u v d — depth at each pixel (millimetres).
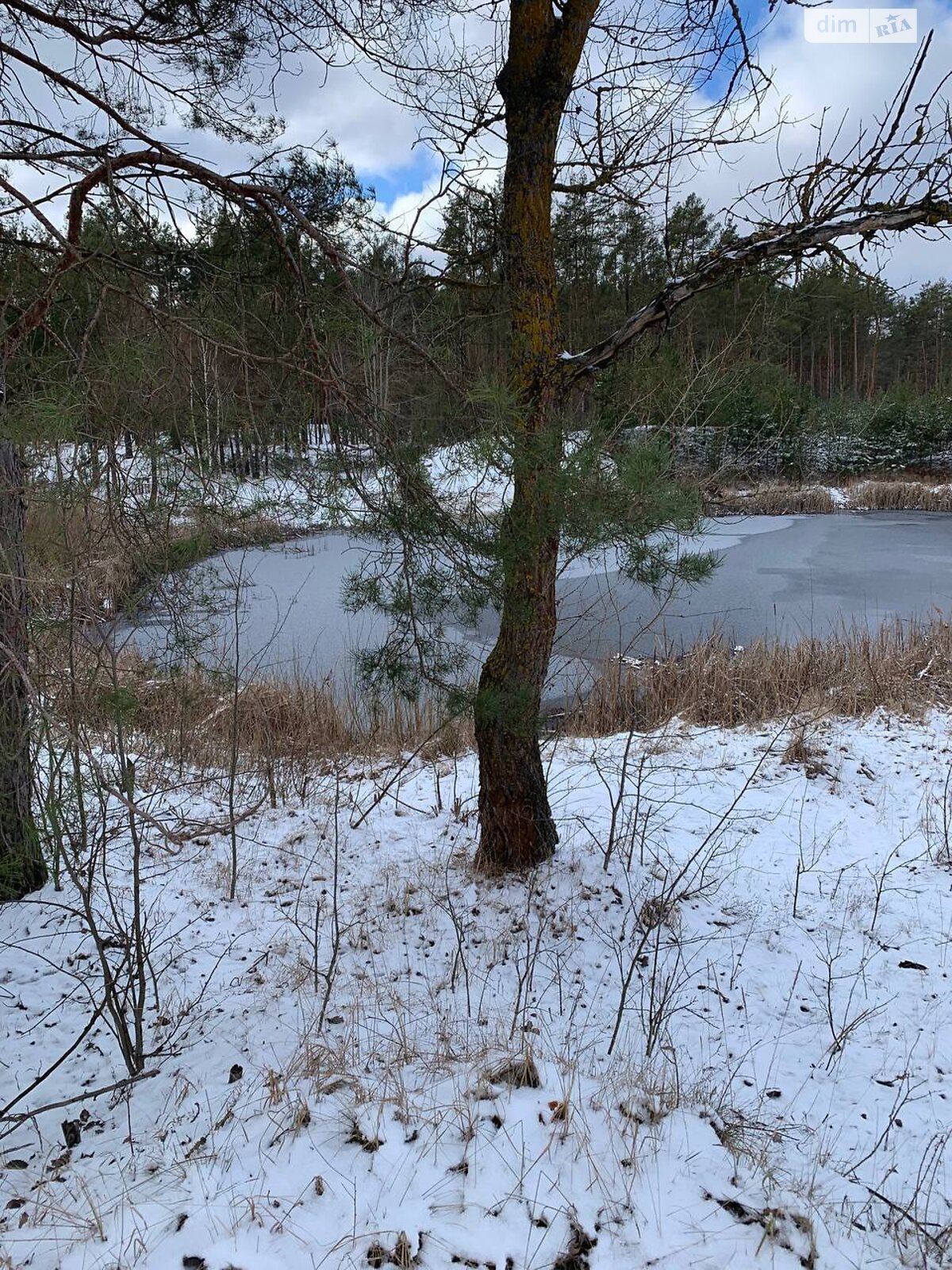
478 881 3924
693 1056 2736
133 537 2326
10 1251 1870
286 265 2734
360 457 2639
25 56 2291
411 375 2570
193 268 2590
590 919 3613
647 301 3818
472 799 4738
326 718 6512
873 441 22375
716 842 4371
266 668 8133
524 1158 2047
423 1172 2027
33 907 3668
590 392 3350
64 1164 2293
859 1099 2523
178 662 2928
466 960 3344
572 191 3480
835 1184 2145
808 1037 2844
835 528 18828
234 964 3396
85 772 2348
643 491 2266
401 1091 2322
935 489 21703
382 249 2736
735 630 10578
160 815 4199
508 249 3168
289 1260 1758
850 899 3795
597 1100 2336
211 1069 2686
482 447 2281
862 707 6965
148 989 3225
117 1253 1785
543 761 5641
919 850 4301
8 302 2127
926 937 3438
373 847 4418
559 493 2373
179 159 2398
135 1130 2432
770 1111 2467
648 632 10273
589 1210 1918
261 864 4246
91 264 2227
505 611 3381
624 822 4445
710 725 6848
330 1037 2797
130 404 2254
